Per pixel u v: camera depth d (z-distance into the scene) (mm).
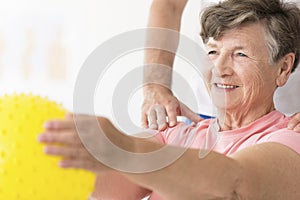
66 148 666
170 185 804
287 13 1417
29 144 722
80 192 751
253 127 1406
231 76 1412
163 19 1851
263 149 1066
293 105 1680
